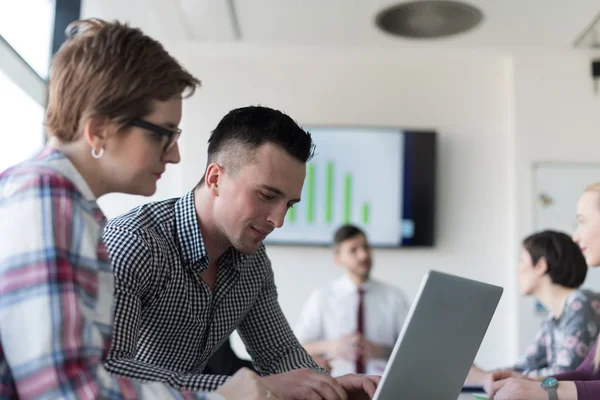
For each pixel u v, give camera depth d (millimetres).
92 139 1027
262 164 1354
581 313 2285
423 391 1230
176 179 4223
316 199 4258
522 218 4191
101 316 962
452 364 1253
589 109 4242
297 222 4246
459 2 3516
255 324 1664
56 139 1053
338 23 3871
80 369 885
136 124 1039
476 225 4273
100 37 1047
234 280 1525
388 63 4367
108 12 3734
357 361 3457
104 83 1011
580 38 4027
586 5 3537
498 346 4164
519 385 1711
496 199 4285
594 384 1681
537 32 3934
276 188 1363
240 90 4328
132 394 931
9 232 919
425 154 4262
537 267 2533
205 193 1437
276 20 3855
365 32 4000
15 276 901
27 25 3078
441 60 4367
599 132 4223
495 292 1240
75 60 1032
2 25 2746
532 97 4262
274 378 1266
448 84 4359
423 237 4215
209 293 1462
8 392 922
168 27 3988
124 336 1211
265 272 1627
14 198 940
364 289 3770
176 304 1412
